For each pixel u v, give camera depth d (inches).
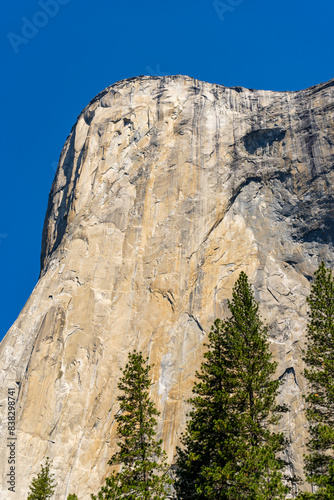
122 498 819.4
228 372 933.2
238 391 883.4
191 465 869.8
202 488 792.3
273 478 744.3
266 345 946.1
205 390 917.2
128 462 893.8
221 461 821.9
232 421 847.1
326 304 930.1
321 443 785.6
